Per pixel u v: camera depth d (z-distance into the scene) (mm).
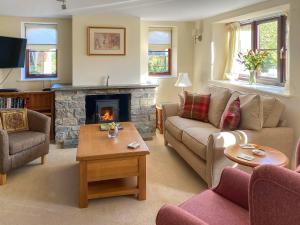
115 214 2613
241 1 3828
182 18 5348
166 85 5891
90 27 4957
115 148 2910
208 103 4172
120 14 4879
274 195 1030
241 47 5051
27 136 3602
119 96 5203
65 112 4867
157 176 3482
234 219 1699
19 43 4820
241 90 4336
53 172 3600
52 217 2559
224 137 2891
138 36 5203
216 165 2902
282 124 3338
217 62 5273
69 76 5410
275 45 4230
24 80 5191
